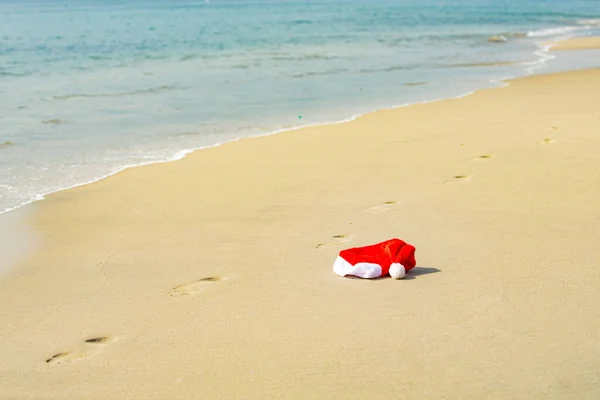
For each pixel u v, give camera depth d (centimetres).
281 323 466
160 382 402
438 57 2245
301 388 390
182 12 6128
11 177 884
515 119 1132
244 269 566
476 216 670
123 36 3209
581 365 400
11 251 632
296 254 595
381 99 1433
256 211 720
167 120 1237
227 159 948
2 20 4831
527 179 780
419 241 611
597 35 3253
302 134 1093
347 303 491
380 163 886
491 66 2005
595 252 570
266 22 4322
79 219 721
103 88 1614
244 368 412
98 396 392
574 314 462
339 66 2000
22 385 406
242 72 1880
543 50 2498
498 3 7612
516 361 407
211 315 483
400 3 7912
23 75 1852
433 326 452
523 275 529
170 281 549
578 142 934
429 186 776
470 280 523
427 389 384
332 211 708
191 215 718
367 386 389
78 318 489
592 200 702
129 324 476
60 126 1191
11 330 475
